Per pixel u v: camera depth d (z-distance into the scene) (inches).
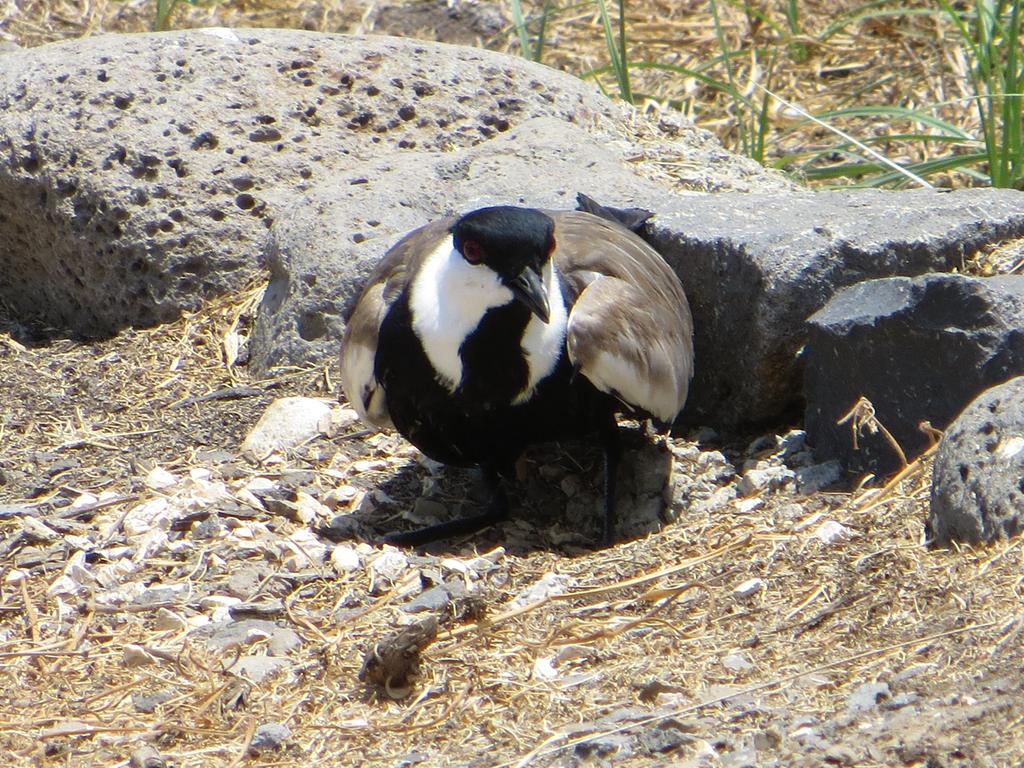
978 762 242.2
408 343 377.4
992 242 425.1
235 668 316.8
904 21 729.6
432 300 371.9
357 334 389.7
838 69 710.5
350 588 360.8
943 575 319.9
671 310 406.6
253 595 355.6
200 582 362.6
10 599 353.7
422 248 390.0
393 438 442.3
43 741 289.3
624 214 446.6
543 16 656.4
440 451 398.0
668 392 395.9
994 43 608.1
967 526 330.3
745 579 339.9
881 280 401.1
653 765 256.2
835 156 650.2
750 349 425.7
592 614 333.4
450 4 771.4
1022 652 278.4
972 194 449.7
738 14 758.5
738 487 405.7
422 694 303.1
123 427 456.8
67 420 463.8
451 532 394.3
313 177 522.6
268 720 295.7
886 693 271.4
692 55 735.7
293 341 476.4
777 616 320.8
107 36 565.9
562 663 311.4
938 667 280.5
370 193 495.5
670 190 510.3
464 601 326.0
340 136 532.4
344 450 435.5
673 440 437.4
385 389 389.1
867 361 392.8
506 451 394.6
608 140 552.1
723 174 527.2
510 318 366.6
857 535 353.4
